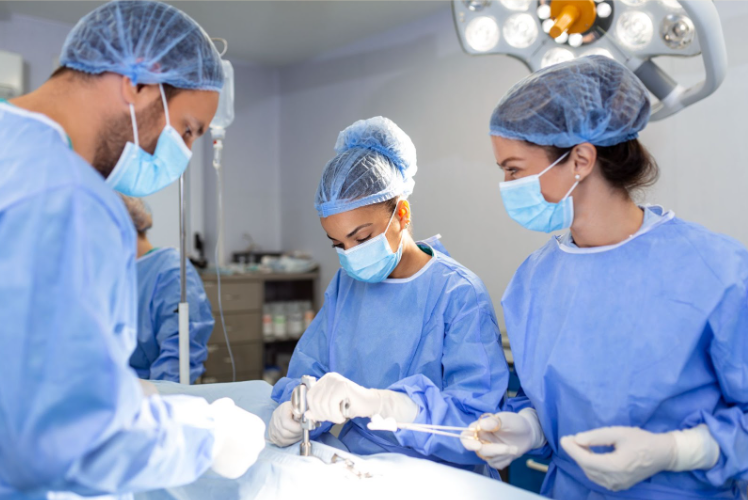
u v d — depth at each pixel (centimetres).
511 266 300
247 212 439
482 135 312
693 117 229
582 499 105
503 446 102
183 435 79
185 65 94
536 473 234
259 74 443
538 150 108
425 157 345
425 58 344
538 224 112
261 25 357
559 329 109
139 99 92
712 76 158
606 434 92
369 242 133
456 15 180
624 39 169
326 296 155
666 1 158
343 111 399
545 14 173
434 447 113
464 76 321
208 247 422
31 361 65
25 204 70
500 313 305
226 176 429
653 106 178
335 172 135
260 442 94
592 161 106
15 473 66
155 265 223
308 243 425
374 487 99
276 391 144
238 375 373
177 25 95
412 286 139
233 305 370
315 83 420
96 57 88
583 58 111
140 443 72
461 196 324
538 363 110
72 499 82
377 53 374
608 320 103
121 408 69
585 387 102
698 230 103
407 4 326
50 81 90
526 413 114
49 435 64
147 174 98
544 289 116
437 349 133
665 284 100
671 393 96
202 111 102
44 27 353
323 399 109
